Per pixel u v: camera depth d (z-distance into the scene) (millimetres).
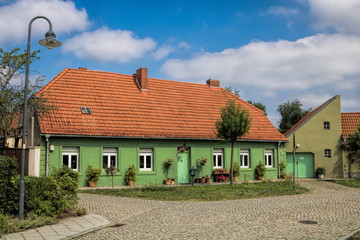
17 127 23781
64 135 22125
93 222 11828
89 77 27859
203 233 10148
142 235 9992
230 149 29359
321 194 20922
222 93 34281
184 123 27828
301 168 34250
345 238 9438
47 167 21766
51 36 12117
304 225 11258
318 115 34438
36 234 10117
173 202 16969
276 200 17750
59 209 12562
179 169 27125
